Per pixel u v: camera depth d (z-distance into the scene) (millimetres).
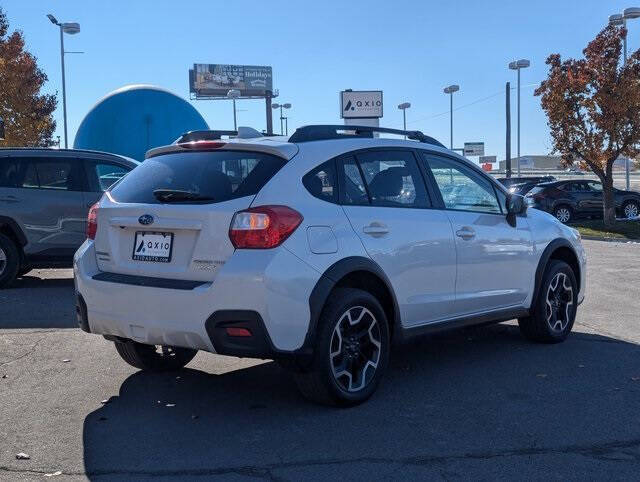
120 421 4770
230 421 4770
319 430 4598
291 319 4523
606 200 24578
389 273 5203
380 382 5461
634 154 23891
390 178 5523
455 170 6207
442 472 3984
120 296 4797
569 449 4328
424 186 5801
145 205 4859
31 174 9773
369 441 4422
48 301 8867
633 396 5352
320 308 4664
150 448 4301
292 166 4852
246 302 4395
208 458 4156
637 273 12375
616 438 4512
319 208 4848
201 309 4465
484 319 6191
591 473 3992
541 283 6762
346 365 4977
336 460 4133
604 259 14773
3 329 7328
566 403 5180
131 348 5652
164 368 5918
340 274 4762
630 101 22859
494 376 5867
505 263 6336
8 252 9680
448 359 6418
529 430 4633
